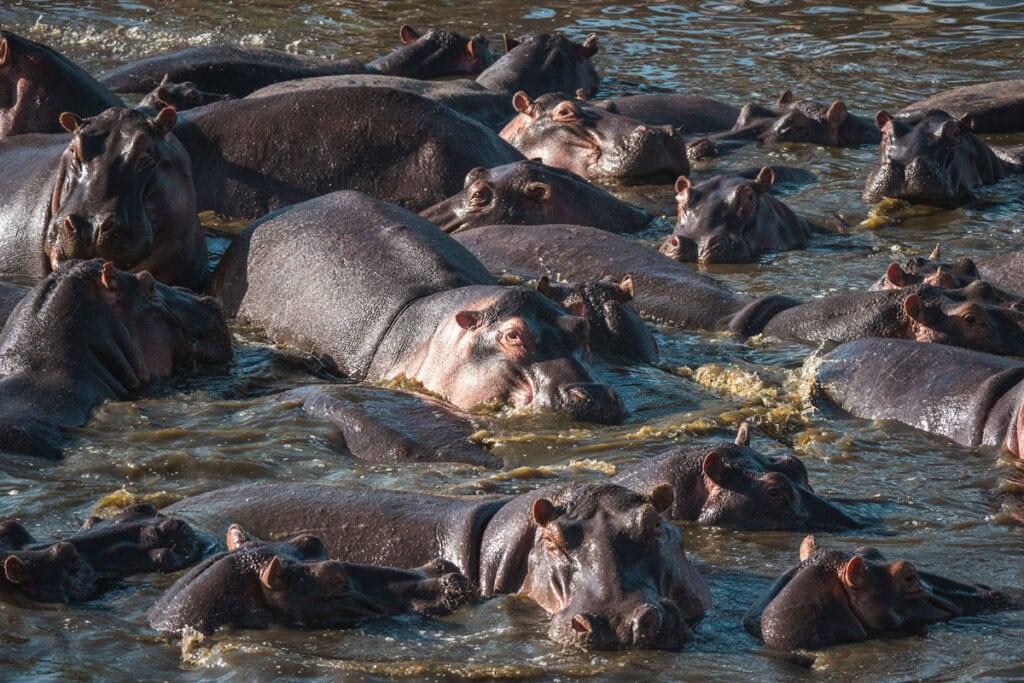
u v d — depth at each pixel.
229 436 41.88
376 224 53.69
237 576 30.14
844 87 93.44
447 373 46.09
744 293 57.19
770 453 40.62
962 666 27.66
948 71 97.12
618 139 74.38
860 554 30.45
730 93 92.75
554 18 114.00
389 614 30.39
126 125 54.12
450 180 66.31
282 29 109.00
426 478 38.53
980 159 73.88
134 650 29.03
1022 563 33.12
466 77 97.44
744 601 30.84
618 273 56.84
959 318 48.44
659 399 45.78
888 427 43.53
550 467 39.12
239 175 65.88
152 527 33.12
